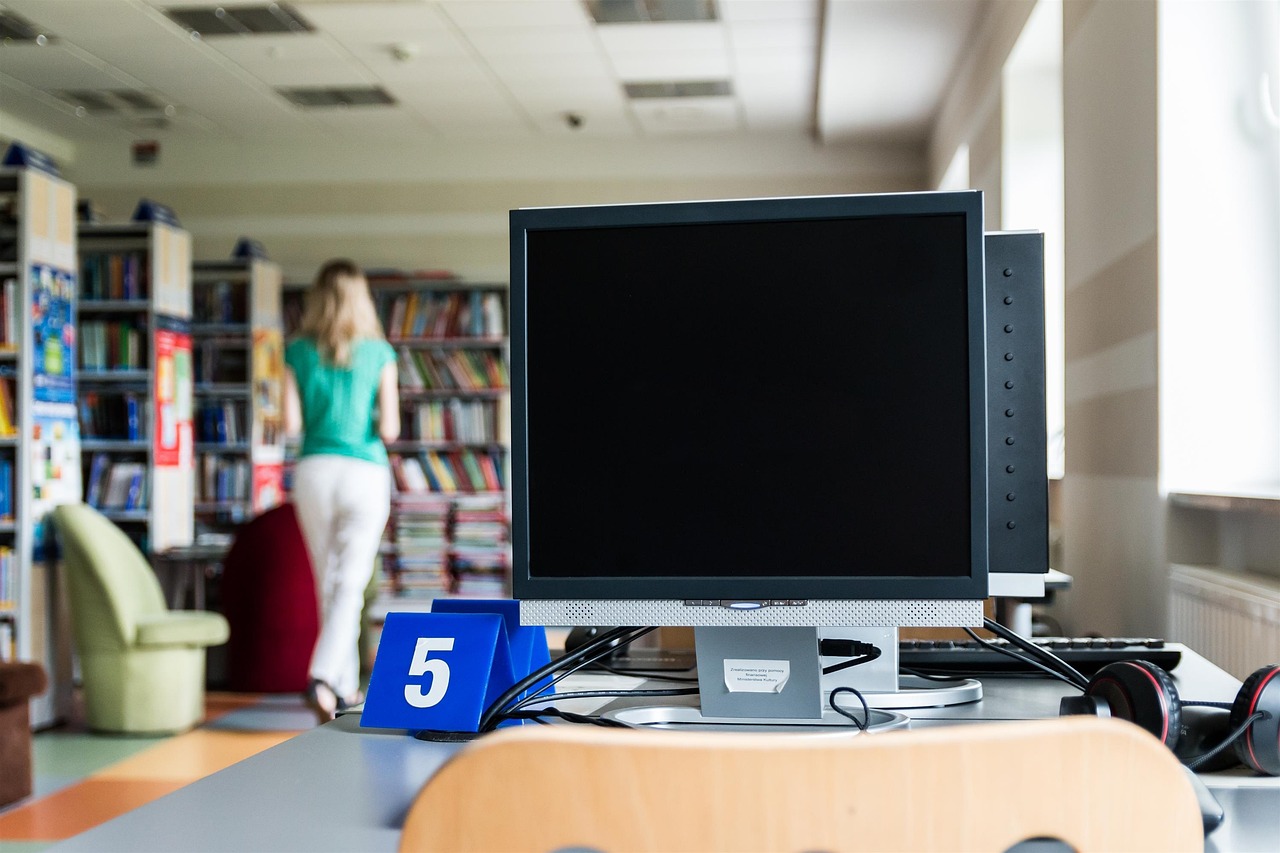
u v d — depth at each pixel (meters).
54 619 4.90
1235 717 0.89
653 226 1.02
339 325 4.27
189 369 6.73
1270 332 2.94
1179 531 2.95
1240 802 0.83
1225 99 2.96
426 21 6.33
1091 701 0.93
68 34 6.52
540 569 1.03
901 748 0.54
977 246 0.98
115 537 4.89
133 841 0.71
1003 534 1.13
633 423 1.02
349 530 4.31
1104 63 3.54
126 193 8.96
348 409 4.29
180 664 4.64
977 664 1.34
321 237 8.90
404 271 8.84
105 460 6.33
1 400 4.91
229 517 7.52
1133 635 3.24
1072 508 3.99
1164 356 2.98
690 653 1.57
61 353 5.14
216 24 6.38
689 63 7.07
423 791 0.54
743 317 1.01
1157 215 3.00
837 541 0.99
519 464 1.03
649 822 0.53
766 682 1.05
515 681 1.10
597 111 8.11
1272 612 2.18
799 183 8.69
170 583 6.08
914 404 0.99
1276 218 2.93
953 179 7.36
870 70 6.75
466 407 8.02
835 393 1.00
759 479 1.00
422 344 8.20
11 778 3.53
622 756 0.54
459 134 8.69
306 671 5.43
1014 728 0.55
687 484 1.01
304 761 0.93
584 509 1.02
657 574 1.01
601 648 1.16
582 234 1.03
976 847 0.54
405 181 8.88
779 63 7.07
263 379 7.66
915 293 0.99
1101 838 0.55
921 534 0.98
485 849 0.54
